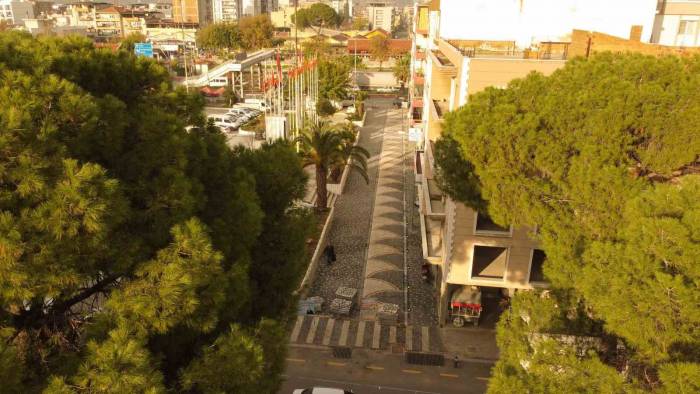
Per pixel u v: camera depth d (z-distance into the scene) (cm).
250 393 1205
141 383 903
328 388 2042
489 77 2225
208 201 1370
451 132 1814
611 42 2317
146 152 1139
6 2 16638
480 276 2428
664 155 1448
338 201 4338
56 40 1305
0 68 984
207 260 1084
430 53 3691
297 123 5247
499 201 1650
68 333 1207
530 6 3300
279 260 1642
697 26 3031
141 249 1090
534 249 2327
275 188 1655
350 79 9094
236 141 5644
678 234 1042
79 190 897
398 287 3012
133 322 1035
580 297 1466
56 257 911
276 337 1346
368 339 2523
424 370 2316
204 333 1309
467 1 3359
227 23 13588
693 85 1413
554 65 2181
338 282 3067
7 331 976
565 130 1529
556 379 1207
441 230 2853
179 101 1445
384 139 6297
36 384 1002
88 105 989
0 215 865
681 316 1033
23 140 895
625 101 1446
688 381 944
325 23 17400
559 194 1580
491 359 2389
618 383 1113
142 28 14900
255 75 11100
